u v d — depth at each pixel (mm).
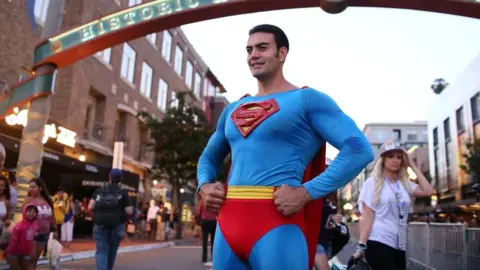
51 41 9281
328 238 5078
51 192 18031
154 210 19562
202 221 10672
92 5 20328
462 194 31891
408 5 8516
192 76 38906
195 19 9266
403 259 4004
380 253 3916
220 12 9078
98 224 6367
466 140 31781
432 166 40656
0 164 5230
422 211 34562
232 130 2141
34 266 6539
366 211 4043
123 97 24859
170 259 11336
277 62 2227
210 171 2332
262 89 2285
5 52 15328
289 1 8664
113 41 9375
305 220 2053
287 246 1869
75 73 19406
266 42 2219
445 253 7715
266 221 1907
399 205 3990
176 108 24438
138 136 27516
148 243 17078
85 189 20031
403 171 4176
